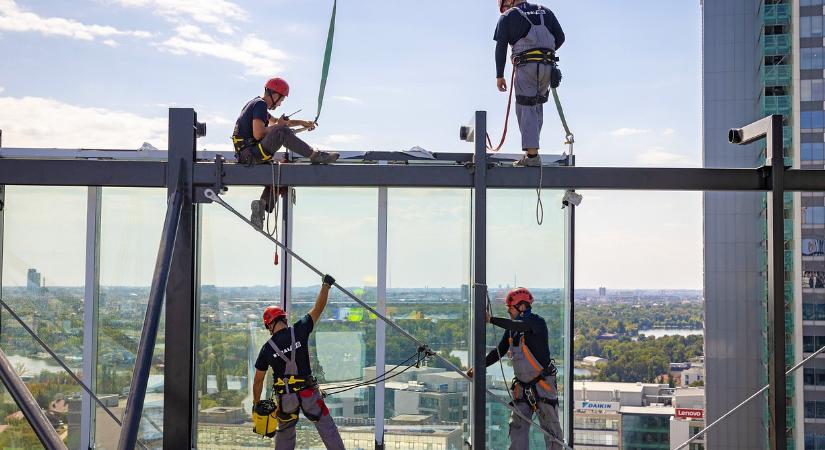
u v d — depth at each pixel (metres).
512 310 7.47
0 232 7.73
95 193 7.80
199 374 7.72
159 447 7.73
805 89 53.50
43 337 7.73
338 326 7.80
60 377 7.74
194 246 6.80
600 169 6.99
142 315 7.77
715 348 56.78
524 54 7.13
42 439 4.25
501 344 7.57
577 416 78.06
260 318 7.79
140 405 5.19
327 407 7.73
